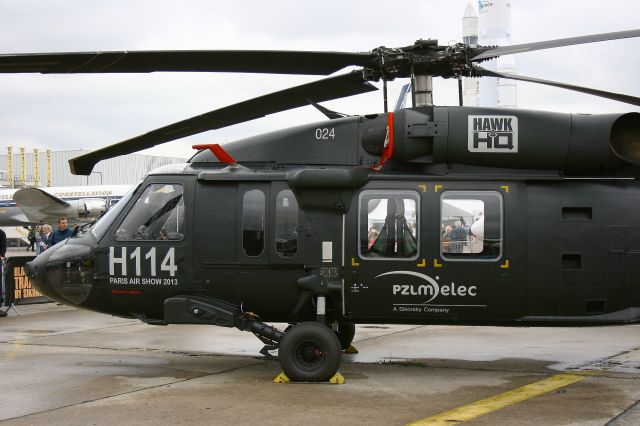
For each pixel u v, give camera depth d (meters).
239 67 7.48
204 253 8.09
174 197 8.27
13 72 7.11
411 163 7.96
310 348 7.55
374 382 7.68
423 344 10.62
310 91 8.27
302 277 7.89
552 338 11.24
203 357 9.38
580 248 7.78
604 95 7.53
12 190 43.50
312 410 6.39
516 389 7.37
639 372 8.39
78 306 8.53
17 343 10.57
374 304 7.89
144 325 12.63
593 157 7.68
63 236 14.91
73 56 6.69
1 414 6.27
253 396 6.96
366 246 7.86
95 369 8.48
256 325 7.95
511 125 7.74
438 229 7.82
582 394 7.13
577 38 6.90
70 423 5.96
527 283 7.78
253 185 8.11
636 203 7.87
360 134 8.12
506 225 7.78
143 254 8.20
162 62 7.11
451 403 6.70
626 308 7.88
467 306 7.82
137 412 6.32
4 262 14.50
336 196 7.66
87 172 8.80
